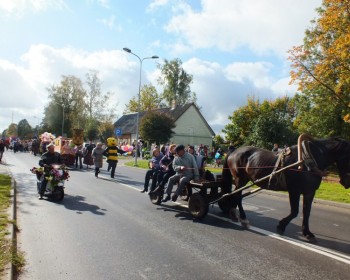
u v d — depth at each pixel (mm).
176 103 61844
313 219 9219
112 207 9805
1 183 13102
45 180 10727
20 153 43031
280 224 7273
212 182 8523
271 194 13594
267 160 7516
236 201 8266
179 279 4887
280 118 35156
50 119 78875
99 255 5812
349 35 18828
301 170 6699
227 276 5020
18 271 5066
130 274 5039
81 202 10500
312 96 33156
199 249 6199
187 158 9102
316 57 23828
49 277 4898
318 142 6973
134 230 7391
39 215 8625
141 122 44438
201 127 56625
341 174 6934
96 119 62750
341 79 22422
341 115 32844
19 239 6605
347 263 5633
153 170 12109
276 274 5117
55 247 6188
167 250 6117
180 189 8906
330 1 20734
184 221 8266
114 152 17516
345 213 10297
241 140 39281
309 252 6145
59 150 26359
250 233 7316
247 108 39969
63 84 78938
